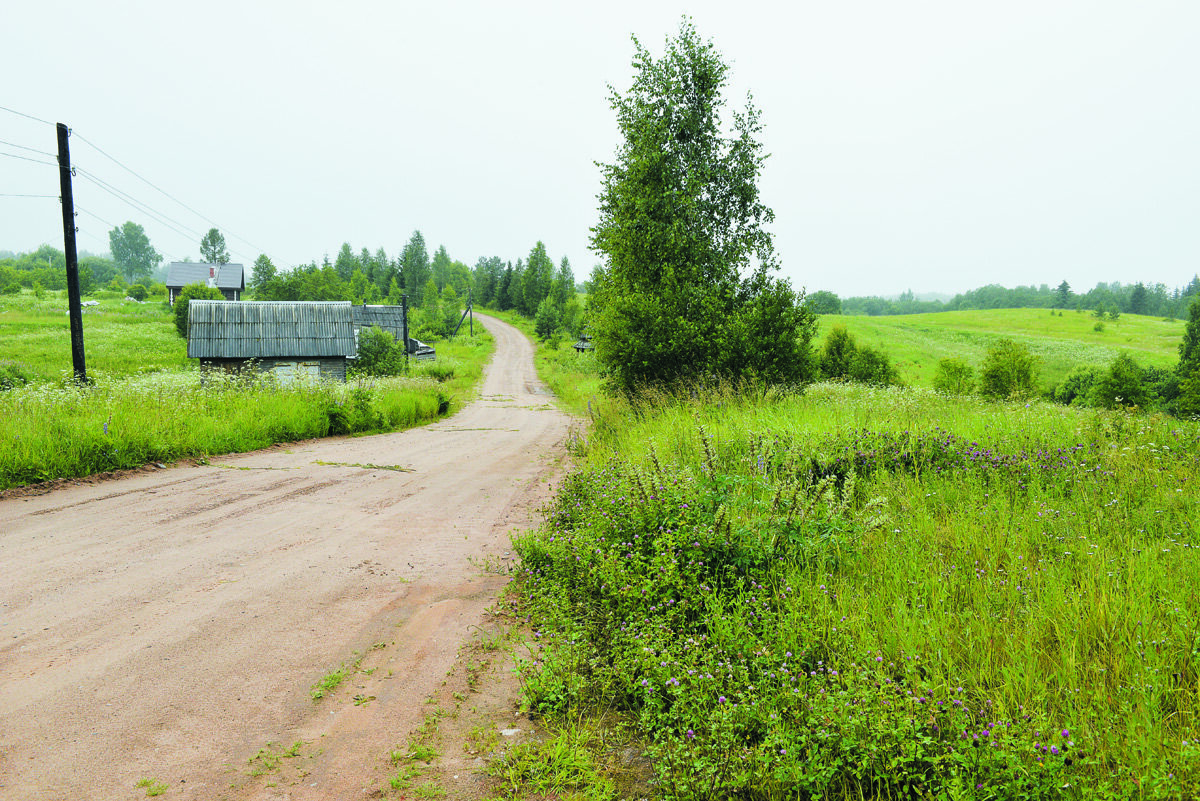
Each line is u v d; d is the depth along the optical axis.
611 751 3.13
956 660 3.36
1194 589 3.82
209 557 5.69
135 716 3.19
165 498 7.88
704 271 18.66
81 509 7.14
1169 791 2.22
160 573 5.23
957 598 4.09
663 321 16.38
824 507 5.25
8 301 76.62
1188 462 6.58
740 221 19.41
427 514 7.71
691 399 13.41
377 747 3.06
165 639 4.05
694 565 4.53
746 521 5.23
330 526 6.95
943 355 98.00
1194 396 43.97
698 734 3.06
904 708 2.85
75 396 11.61
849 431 7.97
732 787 2.73
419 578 5.41
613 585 4.47
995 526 5.18
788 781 2.66
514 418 24.38
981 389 48.50
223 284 95.88
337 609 4.68
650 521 5.26
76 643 3.93
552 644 4.14
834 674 3.13
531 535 6.20
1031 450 7.34
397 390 22.81
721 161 19.08
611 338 16.88
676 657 3.60
